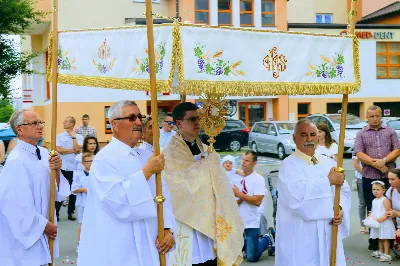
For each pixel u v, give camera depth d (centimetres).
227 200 466
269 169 1834
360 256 747
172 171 453
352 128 2181
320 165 496
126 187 368
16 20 1870
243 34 399
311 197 472
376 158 792
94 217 381
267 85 408
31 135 475
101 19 2272
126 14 2309
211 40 383
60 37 476
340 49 452
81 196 797
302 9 3603
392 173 723
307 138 486
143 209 369
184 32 371
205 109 468
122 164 381
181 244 446
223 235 455
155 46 381
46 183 477
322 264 480
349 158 2109
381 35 3008
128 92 2355
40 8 2198
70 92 2355
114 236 373
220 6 2694
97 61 436
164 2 2489
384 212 731
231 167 727
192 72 373
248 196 699
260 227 730
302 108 2964
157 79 377
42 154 491
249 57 402
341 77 454
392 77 3042
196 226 446
